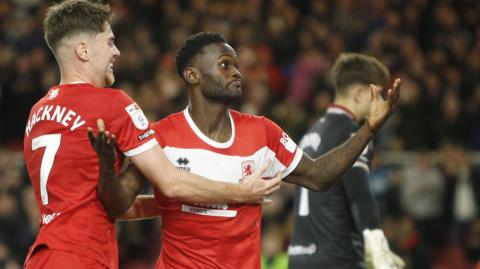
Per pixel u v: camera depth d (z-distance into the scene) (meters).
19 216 14.59
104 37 6.14
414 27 19.77
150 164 5.94
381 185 15.13
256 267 6.21
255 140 6.25
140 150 5.94
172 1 20.59
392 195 15.15
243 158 6.17
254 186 5.96
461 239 15.16
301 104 17.92
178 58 6.27
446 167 15.51
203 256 6.10
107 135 5.61
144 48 18.72
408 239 14.38
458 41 19.23
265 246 12.56
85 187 5.95
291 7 20.81
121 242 14.21
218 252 6.10
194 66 6.18
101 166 5.71
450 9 19.91
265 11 20.22
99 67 6.12
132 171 6.05
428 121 17.06
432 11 19.91
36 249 5.96
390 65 18.16
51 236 5.91
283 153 6.35
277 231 12.78
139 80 18.05
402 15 19.78
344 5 19.59
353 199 7.46
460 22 19.92
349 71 7.79
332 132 7.67
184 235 6.12
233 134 6.22
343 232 7.66
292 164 6.35
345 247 7.66
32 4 21.45
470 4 20.17
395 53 18.47
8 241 14.35
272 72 18.62
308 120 16.77
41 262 5.88
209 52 6.16
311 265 7.72
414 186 15.29
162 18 20.34
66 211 5.91
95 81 6.14
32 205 14.51
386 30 19.09
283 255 12.47
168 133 6.15
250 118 6.35
